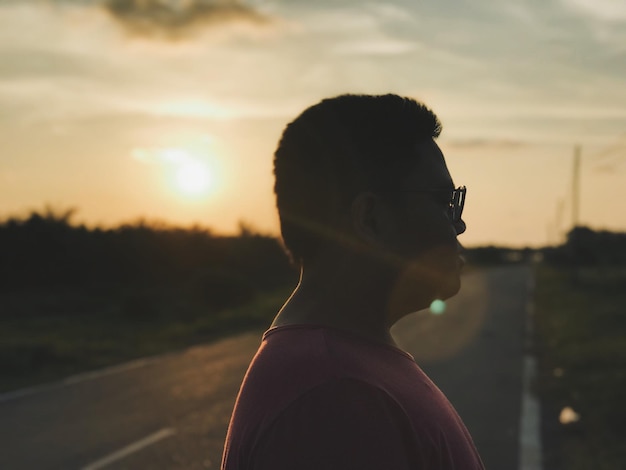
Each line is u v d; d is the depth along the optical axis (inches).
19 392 408.2
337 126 41.1
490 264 4057.6
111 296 996.6
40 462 260.5
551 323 864.3
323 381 34.9
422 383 39.4
